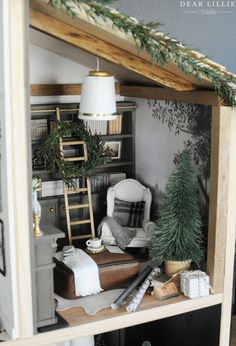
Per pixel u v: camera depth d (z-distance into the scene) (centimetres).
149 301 44
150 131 57
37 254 39
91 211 55
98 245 49
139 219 55
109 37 37
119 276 46
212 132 42
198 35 46
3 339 38
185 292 45
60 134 52
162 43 35
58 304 43
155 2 43
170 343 51
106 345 53
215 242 44
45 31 39
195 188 46
